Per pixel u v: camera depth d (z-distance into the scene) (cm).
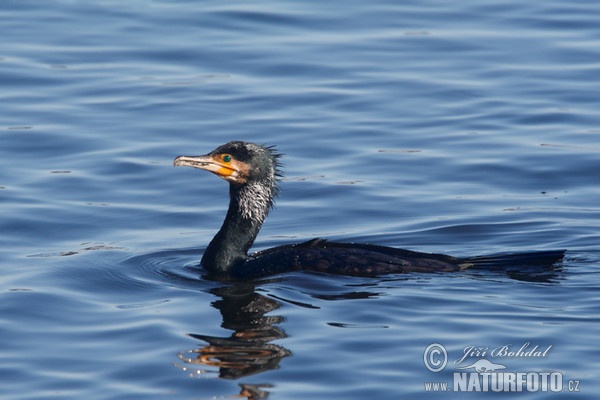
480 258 1520
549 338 1264
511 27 2544
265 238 1723
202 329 1330
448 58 2389
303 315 1354
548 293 1405
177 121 2130
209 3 2678
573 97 2212
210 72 2334
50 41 2470
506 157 1989
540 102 2195
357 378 1188
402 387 1166
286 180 1917
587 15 2600
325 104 2200
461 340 1267
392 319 1332
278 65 2359
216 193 1903
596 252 1595
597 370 1191
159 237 1725
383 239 1697
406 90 2252
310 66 2353
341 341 1273
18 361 1253
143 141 2052
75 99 2211
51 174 1930
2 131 2072
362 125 2117
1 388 1190
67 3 2695
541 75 2308
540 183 1905
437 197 1853
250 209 1581
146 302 1434
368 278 1471
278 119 2136
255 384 1182
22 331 1338
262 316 1360
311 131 2094
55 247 1670
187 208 1842
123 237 1720
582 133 2072
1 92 2234
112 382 1200
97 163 1973
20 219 1759
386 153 2014
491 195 1861
